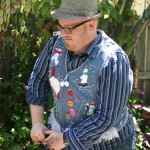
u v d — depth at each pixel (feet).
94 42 7.22
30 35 16.85
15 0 10.32
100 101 7.08
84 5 6.98
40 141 7.69
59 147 7.25
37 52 17.11
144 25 15.88
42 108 8.25
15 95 16.71
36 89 8.20
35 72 8.23
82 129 7.09
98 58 7.11
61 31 7.06
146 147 15.35
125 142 7.74
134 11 16.05
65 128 7.71
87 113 7.34
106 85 6.99
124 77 7.02
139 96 19.24
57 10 7.12
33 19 16.49
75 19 6.82
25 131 14.78
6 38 14.60
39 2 11.05
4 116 16.07
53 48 7.82
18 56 17.49
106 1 11.83
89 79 7.13
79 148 7.11
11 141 14.40
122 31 15.85
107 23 15.48
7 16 10.33
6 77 17.67
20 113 16.12
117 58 7.07
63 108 7.59
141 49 19.30
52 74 7.63
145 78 19.47
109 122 7.02
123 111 7.44
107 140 7.51
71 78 7.31
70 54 7.48
